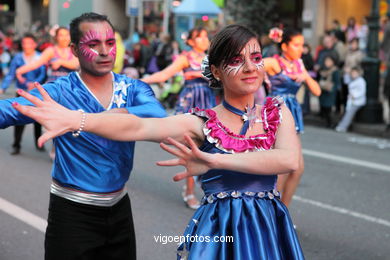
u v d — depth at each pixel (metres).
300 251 2.65
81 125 2.30
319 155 8.97
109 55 2.96
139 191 6.44
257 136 2.64
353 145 10.03
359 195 6.57
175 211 5.75
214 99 6.19
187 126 2.59
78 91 2.98
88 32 2.92
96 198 2.95
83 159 2.91
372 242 5.06
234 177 2.62
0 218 5.38
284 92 5.53
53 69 7.42
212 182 2.65
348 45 14.41
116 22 25.75
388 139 10.84
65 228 2.94
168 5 18.41
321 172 7.74
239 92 2.62
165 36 14.99
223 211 2.60
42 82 8.41
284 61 5.50
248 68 2.57
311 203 6.21
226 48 2.58
